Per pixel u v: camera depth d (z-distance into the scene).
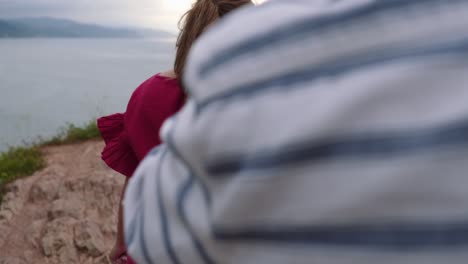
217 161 0.57
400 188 0.47
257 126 0.54
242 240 0.57
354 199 0.49
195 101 0.64
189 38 1.83
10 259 4.69
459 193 0.46
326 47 0.54
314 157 0.50
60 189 5.66
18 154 6.89
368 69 0.51
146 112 1.94
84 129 7.86
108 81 16.02
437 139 0.47
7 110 11.56
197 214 0.64
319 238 0.51
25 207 5.53
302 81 0.53
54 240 4.82
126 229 0.83
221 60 0.60
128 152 2.22
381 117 0.49
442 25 0.52
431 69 0.49
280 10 0.60
